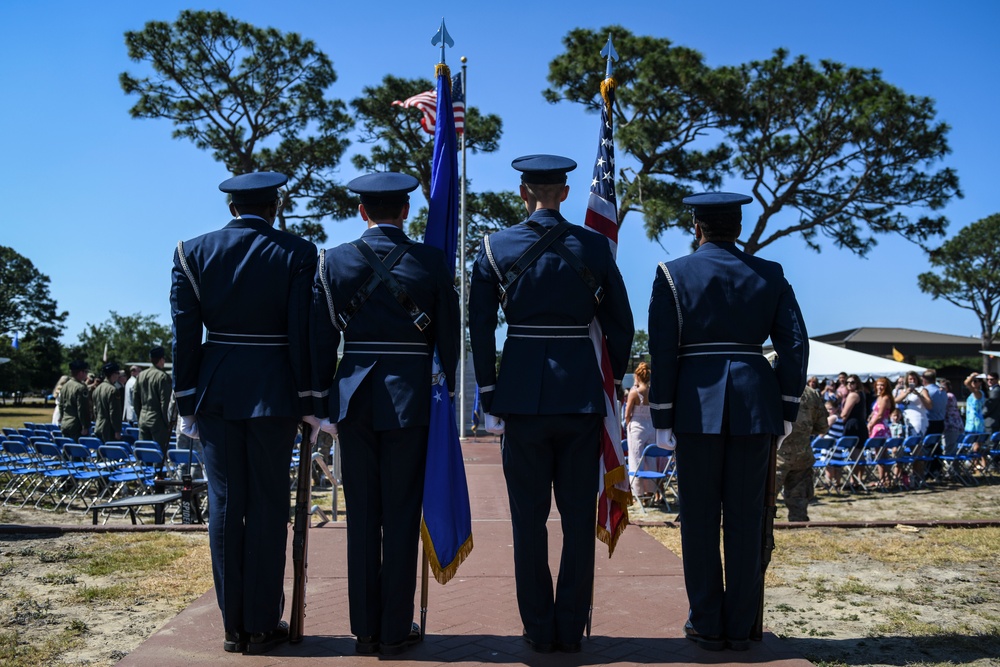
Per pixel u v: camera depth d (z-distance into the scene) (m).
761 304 4.07
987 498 11.77
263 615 3.94
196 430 4.07
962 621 5.06
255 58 28.98
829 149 28.64
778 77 27.27
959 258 57.41
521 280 3.96
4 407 62.47
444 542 3.96
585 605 4.02
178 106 28.94
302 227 30.94
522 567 4.01
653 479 10.42
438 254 4.10
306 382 3.99
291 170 30.30
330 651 3.99
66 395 13.54
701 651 4.04
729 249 4.22
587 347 3.99
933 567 6.41
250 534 3.93
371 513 3.97
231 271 3.96
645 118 25.77
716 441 4.06
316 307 3.98
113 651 4.46
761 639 4.17
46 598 5.50
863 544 7.15
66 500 11.38
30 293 82.19
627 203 25.97
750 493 4.04
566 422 3.89
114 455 10.38
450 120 4.69
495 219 29.17
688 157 26.92
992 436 14.88
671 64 24.88
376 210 4.11
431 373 4.07
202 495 9.73
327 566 5.90
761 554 4.07
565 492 3.98
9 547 6.99
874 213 28.94
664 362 4.11
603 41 26.16
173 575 6.05
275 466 3.97
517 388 3.89
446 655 3.95
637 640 4.20
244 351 3.98
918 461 13.20
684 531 4.14
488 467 14.10
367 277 3.96
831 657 4.40
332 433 4.06
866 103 26.62
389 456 3.95
